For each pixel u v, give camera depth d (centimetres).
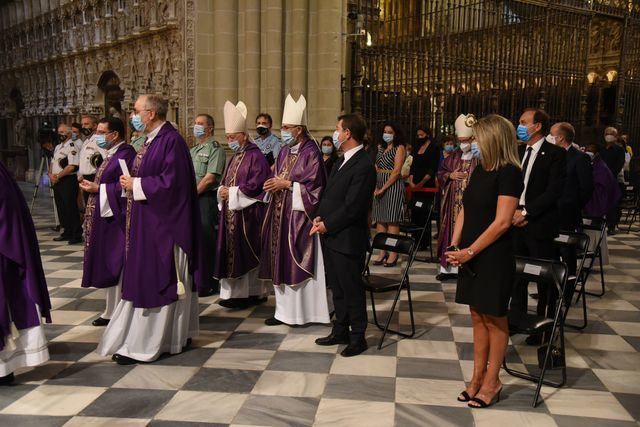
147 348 421
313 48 1002
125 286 414
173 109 1123
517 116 1241
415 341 471
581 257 531
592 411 351
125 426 327
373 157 873
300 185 485
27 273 379
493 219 337
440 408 352
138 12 1234
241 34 1022
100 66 1466
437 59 1162
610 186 786
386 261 758
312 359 430
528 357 439
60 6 1648
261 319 527
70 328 498
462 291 350
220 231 542
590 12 1279
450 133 1124
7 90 2095
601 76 1520
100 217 486
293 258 491
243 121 542
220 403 356
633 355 448
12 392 370
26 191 1658
